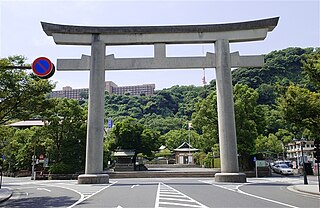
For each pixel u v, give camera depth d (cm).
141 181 2577
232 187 1881
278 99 1814
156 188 1822
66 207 1148
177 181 2520
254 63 2323
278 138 6303
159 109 11731
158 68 2325
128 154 5144
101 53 2339
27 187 2350
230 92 2280
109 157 5469
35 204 1293
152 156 6266
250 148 3506
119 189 1792
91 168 2234
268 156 6500
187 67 2328
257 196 1416
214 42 2392
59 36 2345
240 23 2342
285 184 2248
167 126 10088
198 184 2117
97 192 1658
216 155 4650
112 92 15625
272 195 1473
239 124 3528
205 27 2362
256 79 7581
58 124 3869
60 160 3903
